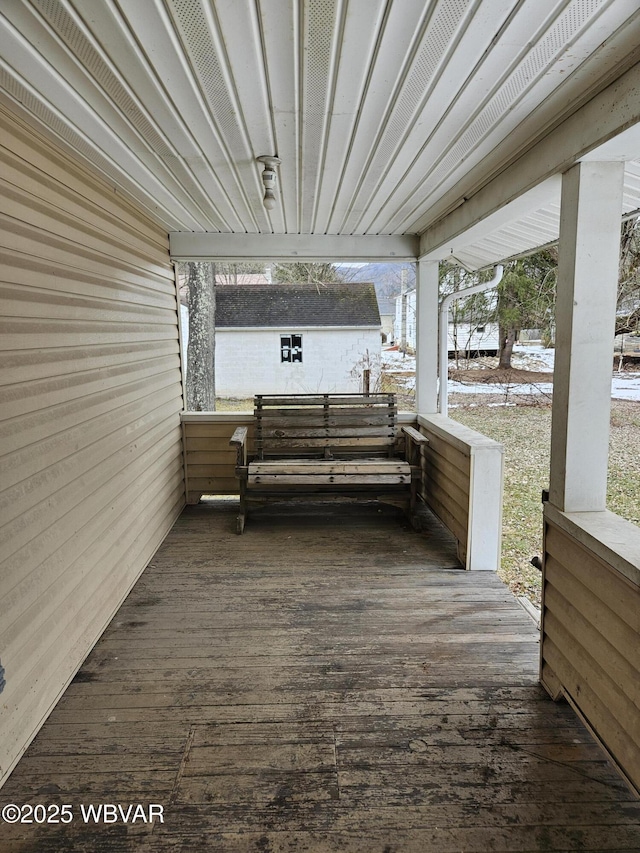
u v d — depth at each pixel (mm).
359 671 2127
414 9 1263
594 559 1644
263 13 1287
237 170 2486
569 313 1827
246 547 3432
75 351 2205
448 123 1933
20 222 1796
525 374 8172
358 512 4121
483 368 8781
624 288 5535
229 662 2189
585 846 1393
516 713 1883
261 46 1435
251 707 1919
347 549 3391
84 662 2189
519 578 3357
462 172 2502
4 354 1656
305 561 3207
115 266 2750
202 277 7262
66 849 1394
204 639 2361
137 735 1780
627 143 1607
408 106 1795
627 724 1475
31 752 1705
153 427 3375
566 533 1816
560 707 1915
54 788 1572
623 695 1494
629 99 1489
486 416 6766
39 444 1861
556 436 1922
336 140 2107
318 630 2432
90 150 2180
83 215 2348
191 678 2084
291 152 2246
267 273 16484
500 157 2297
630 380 5480
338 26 1338
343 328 11781
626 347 5629
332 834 1431
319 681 2064
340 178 2607
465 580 2939
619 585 1507
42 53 1459
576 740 1758
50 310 1992
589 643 1678
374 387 10602
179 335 4168
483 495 2988
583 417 1844
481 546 3041
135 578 2928
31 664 1762
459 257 4371
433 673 2113
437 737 1772
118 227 2816
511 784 1583
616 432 4254
